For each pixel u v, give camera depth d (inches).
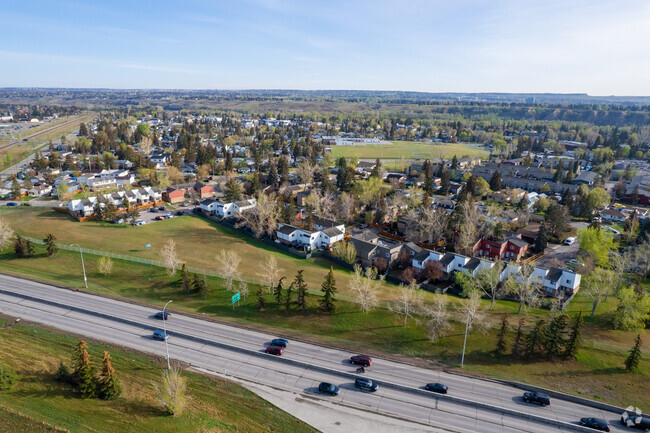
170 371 2429.9
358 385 2391.7
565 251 5083.7
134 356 2576.3
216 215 5964.6
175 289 3572.8
